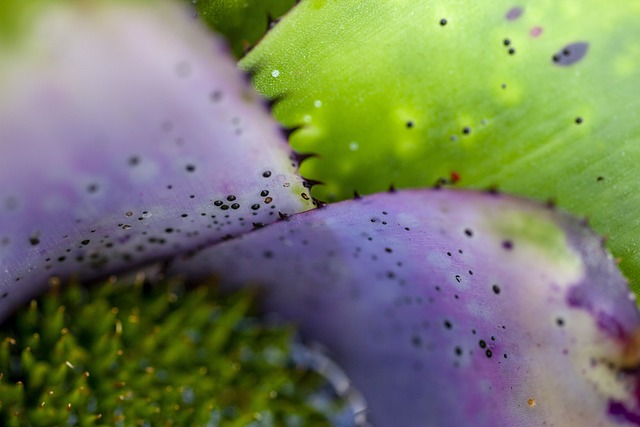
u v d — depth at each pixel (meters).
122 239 0.19
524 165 0.21
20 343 0.20
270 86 0.21
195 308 0.20
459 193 0.19
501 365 0.20
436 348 0.20
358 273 0.20
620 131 0.20
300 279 0.21
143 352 0.20
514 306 0.19
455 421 0.20
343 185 0.21
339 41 0.21
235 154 0.18
